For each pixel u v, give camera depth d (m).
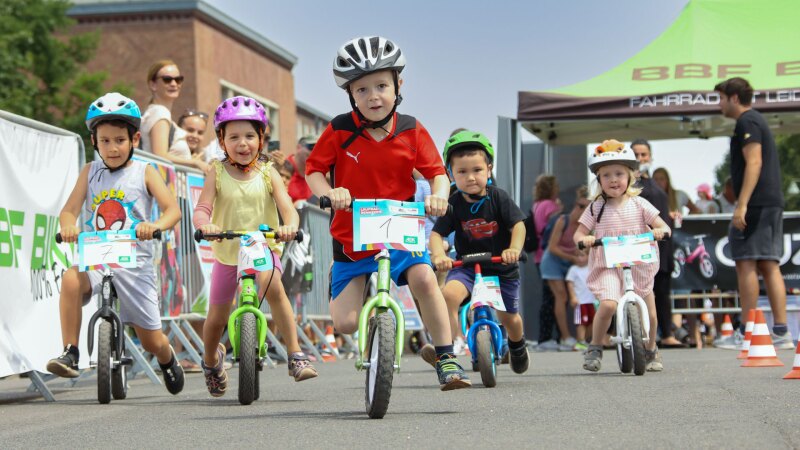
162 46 53.62
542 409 6.72
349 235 6.80
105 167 8.51
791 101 16.23
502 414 6.48
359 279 6.93
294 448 5.22
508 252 8.70
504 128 17.30
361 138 6.89
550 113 16.84
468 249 9.20
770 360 10.48
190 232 12.42
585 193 16.81
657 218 10.38
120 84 53.09
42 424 6.82
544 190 17.94
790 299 17.11
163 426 6.37
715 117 17.80
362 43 6.74
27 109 50.66
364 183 6.92
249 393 7.54
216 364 8.22
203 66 53.88
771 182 13.58
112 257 8.05
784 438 5.12
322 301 16.84
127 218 8.45
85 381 11.32
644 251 10.06
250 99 8.03
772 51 16.88
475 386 8.85
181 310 12.09
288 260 14.61
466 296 9.23
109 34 54.16
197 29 53.53
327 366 13.18
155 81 12.61
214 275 7.99
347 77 6.73
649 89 16.59
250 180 8.10
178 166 12.10
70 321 8.23
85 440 5.85
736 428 5.49
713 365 10.93
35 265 9.33
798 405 6.52
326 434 5.70
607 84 16.94
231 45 56.56
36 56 52.94
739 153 13.68
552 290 17.08
